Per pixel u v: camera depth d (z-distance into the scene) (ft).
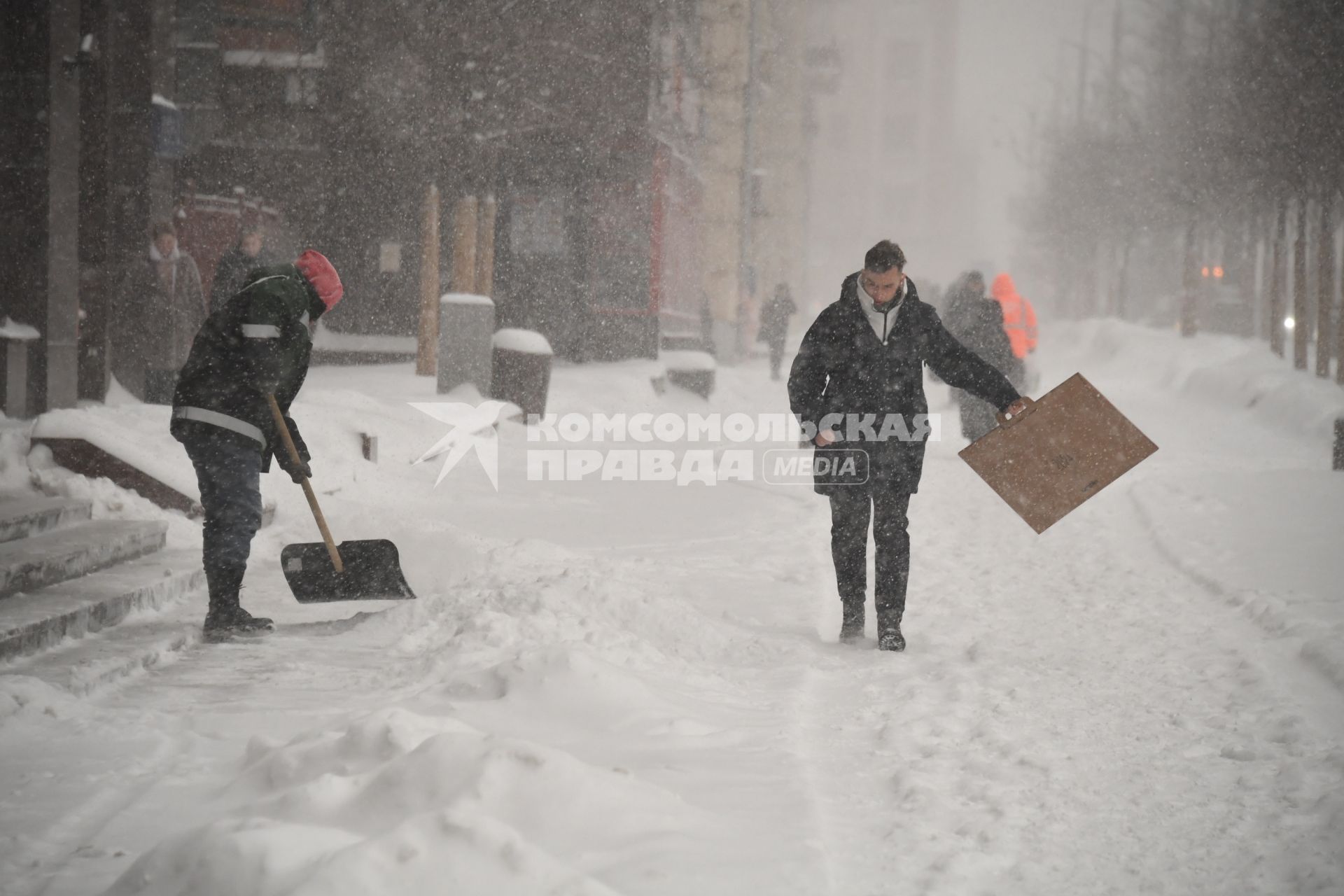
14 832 26.27
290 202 177.99
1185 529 73.41
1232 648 45.88
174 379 98.53
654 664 42.42
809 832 26.78
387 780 24.81
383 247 177.47
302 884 19.75
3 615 42.83
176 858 21.09
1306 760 33.04
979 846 27.25
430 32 172.86
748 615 53.88
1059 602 56.85
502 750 25.38
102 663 40.45
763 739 33.96
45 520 57.11
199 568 56.80
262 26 175.63
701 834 25.44
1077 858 26.84
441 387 125.08
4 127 85.20
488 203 155.94
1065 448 48.16
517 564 55.83
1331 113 152.56
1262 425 148.36
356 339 170.81
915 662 45.65
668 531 78.13
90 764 30.68
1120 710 38.40
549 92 184.03
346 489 81.56
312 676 41.63
